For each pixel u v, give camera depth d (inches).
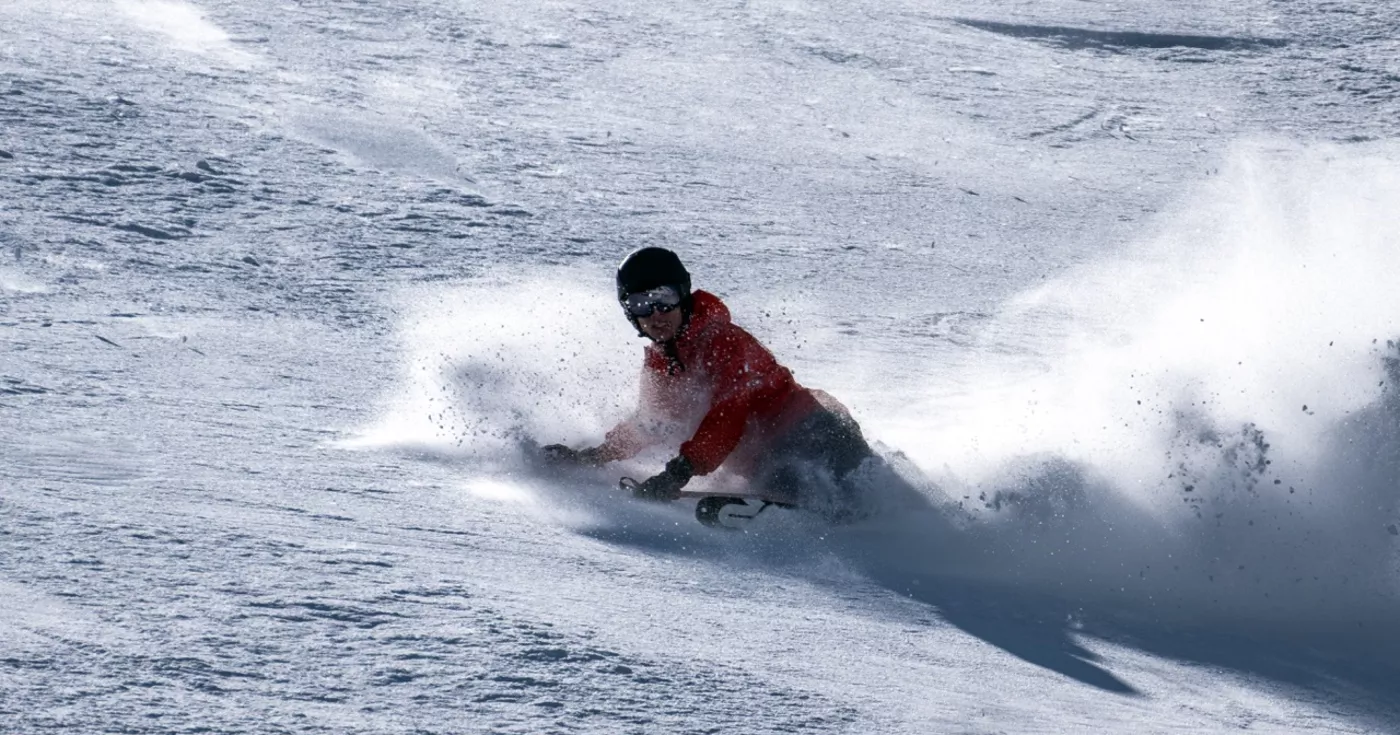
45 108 2256.4
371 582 472.1
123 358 979.3
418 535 575.2
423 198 2064.5
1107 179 3006.9
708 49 3991.1
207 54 3093.0
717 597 546.0
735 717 386.9
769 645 473.7
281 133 2402.8
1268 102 4060.0
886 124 3356.3
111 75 2662.4
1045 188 2847.0
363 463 732.0
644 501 731.4
